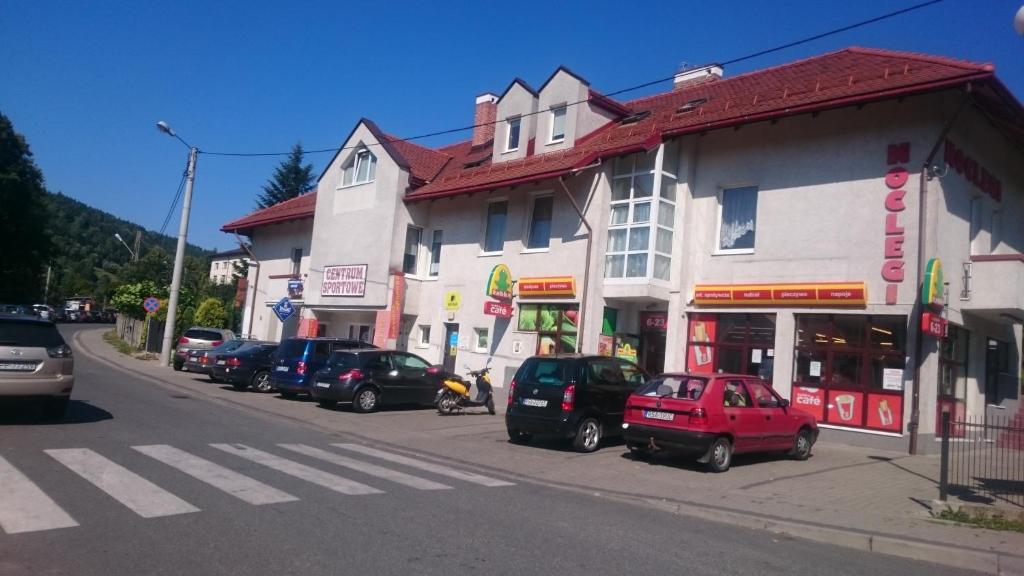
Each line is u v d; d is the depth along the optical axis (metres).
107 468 8.58
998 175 16.81
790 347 15.16
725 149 16.97
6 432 10.64
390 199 23.86
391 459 11.35
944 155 14.00
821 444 14.35
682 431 11.30
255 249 32.91
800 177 15.60
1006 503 8.98
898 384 13.80
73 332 50.16
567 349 18.66
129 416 13.40
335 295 25.34
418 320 23.66
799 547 7.32
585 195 18.62
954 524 8.11
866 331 14.32
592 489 9.95
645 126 18.72
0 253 57.34
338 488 8.48
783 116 15.13
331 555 5.88
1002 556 6.70
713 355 16.52
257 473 9.02
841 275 14.71
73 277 91.75
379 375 17.94
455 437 14.48
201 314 33.12
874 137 14.60
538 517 7.82
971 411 15.58
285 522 6.78
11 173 56.12
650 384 12.24
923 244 13.65
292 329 28.75
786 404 12.66
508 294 20.03
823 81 16.12
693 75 24.55
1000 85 13.17
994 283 14.59
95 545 5.78
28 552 5.52
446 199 23.48
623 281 17.56
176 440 11.11
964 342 15.68
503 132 22.91
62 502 6.97
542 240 20.19
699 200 17.28
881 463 12.38
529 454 12.79
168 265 48.75
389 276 23.36
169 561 5.52
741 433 11.66
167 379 22.91
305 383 19.39
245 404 18.14
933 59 14.53
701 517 8.64
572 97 20.73
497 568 5.81
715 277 16.72
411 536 6.60
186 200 27.86
